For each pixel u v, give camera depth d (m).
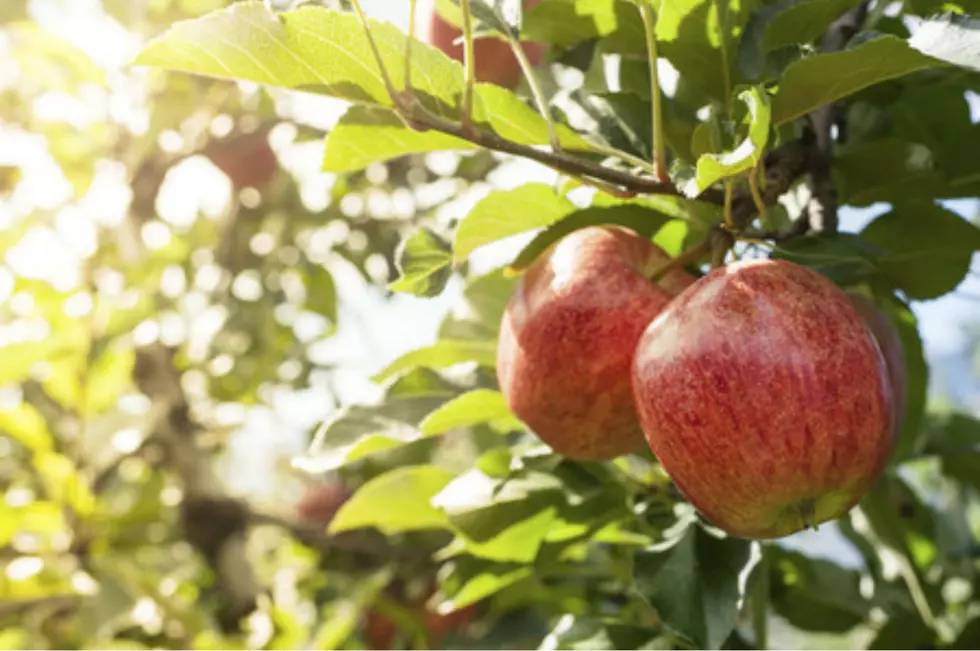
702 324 0.48
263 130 1.13
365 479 1.12
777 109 0.50
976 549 0.83
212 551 1.06
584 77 0.62
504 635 1.04
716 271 0.49
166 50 0.48
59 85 1.07
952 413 0.74
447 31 0.69
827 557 0.74
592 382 0.52
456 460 1.02
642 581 0.51
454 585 0.66
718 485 0.47
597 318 0.51
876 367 0.47
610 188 0.51
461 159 1.12
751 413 0.46
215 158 1.15
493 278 0.62
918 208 0.59
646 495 0.59
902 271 0.60
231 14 0.48
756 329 0.47
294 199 1.22
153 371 1.11
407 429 0.58
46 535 0.87
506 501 0.56
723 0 0.52
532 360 0.52
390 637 1.05
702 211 0.55
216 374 1.21
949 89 0.60
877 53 0.47
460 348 0.59
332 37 0.48
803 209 0.56
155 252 1.09
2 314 0.88
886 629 0.70
